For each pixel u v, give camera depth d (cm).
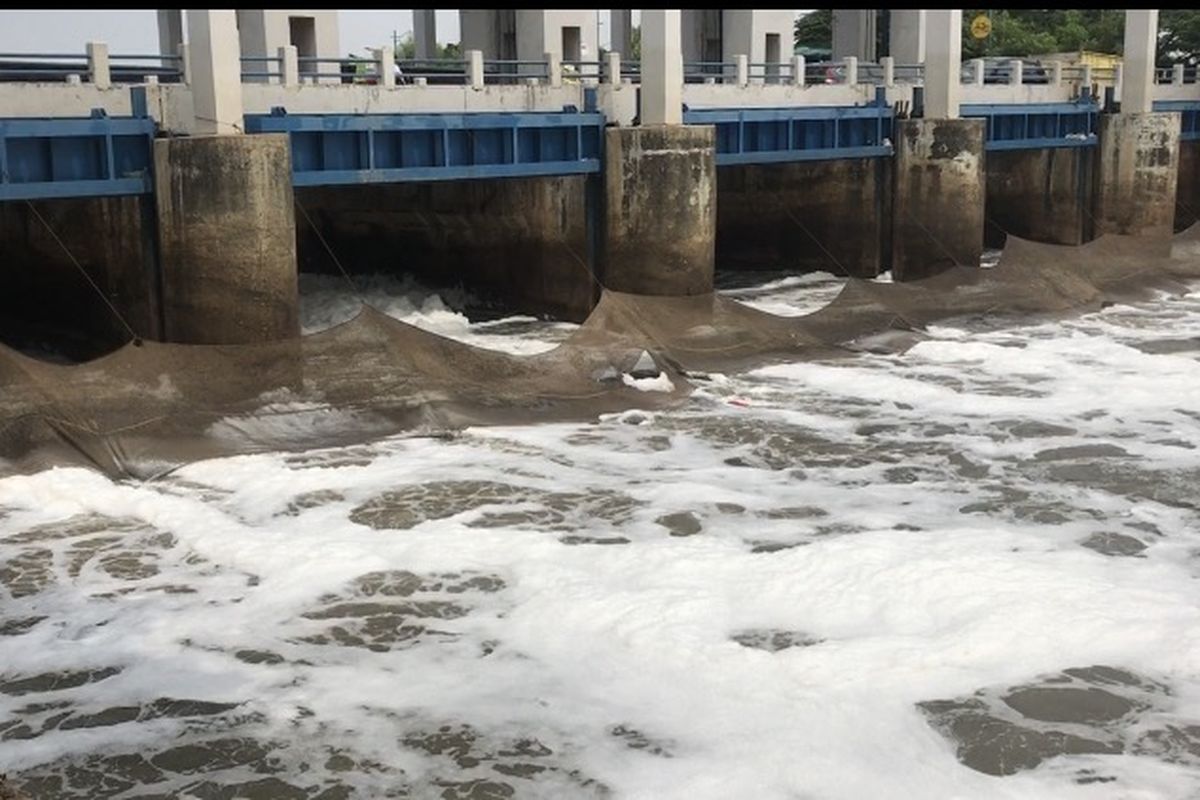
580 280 3684
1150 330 3669
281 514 2036
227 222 2698
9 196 2572
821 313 3425
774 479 2222
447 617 1641
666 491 2131
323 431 2448
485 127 3322
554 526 1973
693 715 1394
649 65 3547
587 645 1557
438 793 1268
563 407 2655
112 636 1595
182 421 2358
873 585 1694
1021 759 1312
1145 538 1917
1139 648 1524
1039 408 2709
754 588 1705
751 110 3972
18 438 2217
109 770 1308
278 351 2514
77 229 3153
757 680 1460
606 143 3562
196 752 1339
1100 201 5362
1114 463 2300
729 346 3125
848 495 2128
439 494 2125
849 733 1355
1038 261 4125
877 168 4547
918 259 4497
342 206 4356
